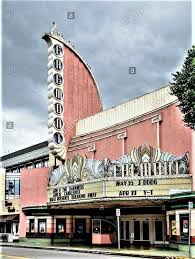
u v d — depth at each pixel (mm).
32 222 48750
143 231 39781
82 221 46406
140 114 40156
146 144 35125
